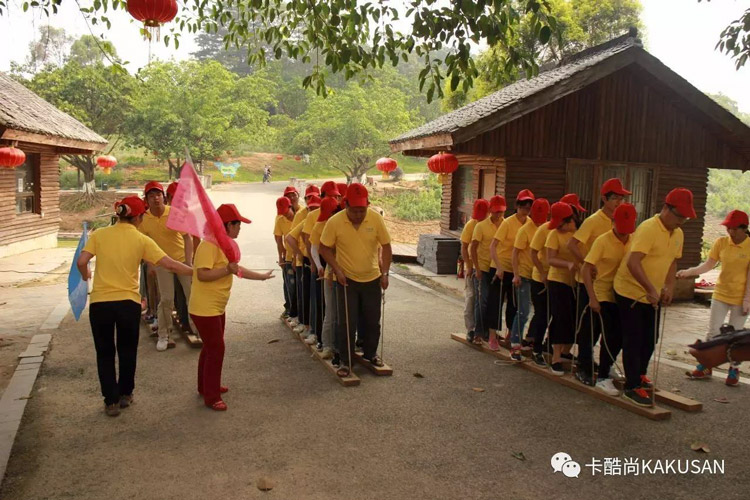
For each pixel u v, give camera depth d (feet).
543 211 21.08
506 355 22.67
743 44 24.54
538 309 21.11
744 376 21.36
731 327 8.54
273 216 83.76
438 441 15.23
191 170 15.90
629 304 17.20
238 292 35.94
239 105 131.95
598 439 15.51
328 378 20.16
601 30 71.00
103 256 16.62
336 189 24.13
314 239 21.16
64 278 41.27
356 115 116.88
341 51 22.75
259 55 27.78
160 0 19.11
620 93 35.91
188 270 17.02
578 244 18.67
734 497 12.78
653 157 37.06
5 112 40.01
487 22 19.39
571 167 35.55
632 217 16.85
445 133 32.45
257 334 26.09
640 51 33.50
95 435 15.34
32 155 55.47
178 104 121.70
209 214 16.10
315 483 13.01
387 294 36.76
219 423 16.20
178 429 15.76
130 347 17.04
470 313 24.07
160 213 23.12
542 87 32.42
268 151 203.82
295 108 193.36
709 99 35.09
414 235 89.61
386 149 120.57
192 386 19.22
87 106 114.42
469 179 43.91
